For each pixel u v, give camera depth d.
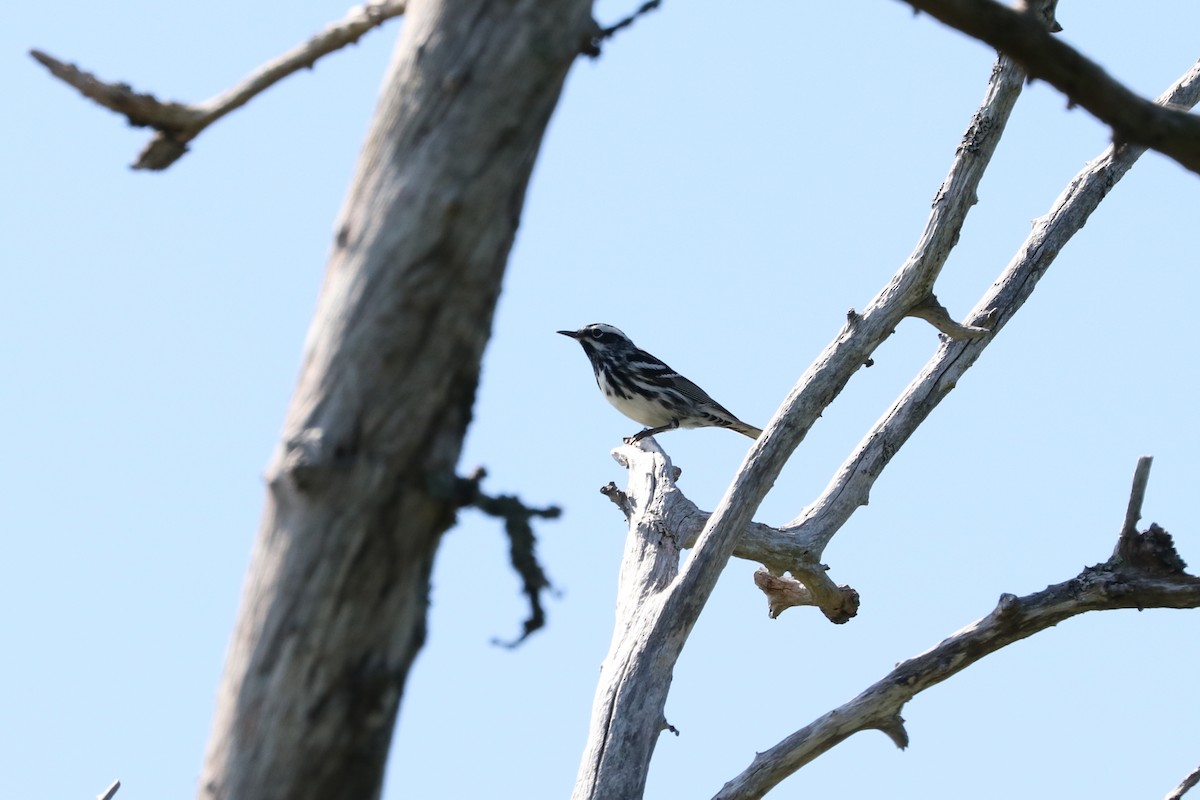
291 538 7.18
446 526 7.46
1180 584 15.23
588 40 7.62
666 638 14.80
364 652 7.21
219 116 9.18
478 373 7.54
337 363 7.25
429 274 7.28
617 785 13.80
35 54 8.62
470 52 7.34
